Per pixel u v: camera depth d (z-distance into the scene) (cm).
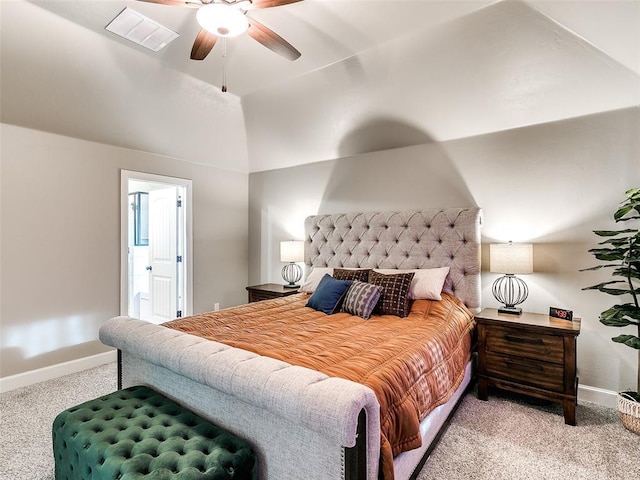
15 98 266
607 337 248
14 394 266
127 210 355
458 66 258
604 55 220
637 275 207
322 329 216
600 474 172
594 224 253
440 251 304
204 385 156
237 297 480
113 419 150
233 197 474
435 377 182
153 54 277
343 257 365
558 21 212
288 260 402
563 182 264
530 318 250
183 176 414
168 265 441
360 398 112
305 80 314
